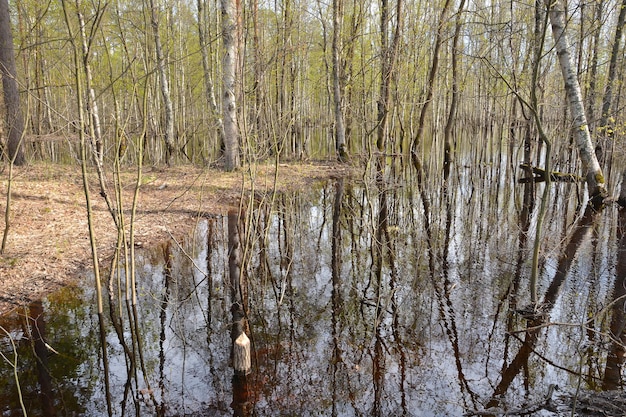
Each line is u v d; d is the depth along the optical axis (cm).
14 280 562
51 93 1542
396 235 845
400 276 646
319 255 742
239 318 523
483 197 1221
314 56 2302
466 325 502
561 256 714
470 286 605
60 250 655
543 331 484
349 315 533
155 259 689
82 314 512
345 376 416
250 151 594
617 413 337
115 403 371
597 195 1052
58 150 1689
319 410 369
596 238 814
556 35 962
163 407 369
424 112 1664
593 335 474
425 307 547
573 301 552
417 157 1648
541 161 1909
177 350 456
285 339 480
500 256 721
